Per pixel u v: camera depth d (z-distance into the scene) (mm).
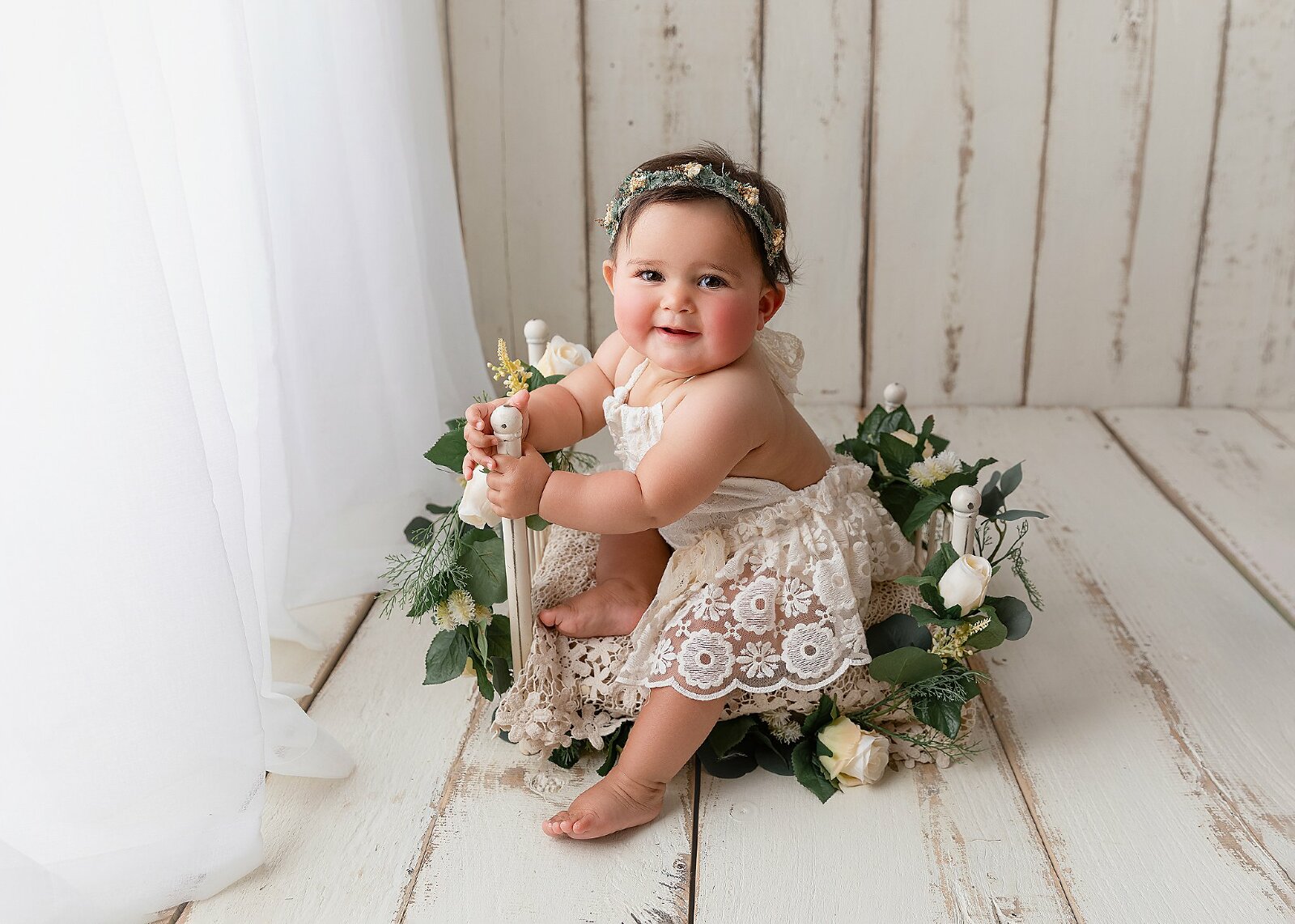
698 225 1134
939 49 2156
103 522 953
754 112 2215
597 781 1245
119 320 934
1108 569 1722
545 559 1392
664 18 2160
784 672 1213
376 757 1287
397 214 1729
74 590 950
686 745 1185
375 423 1729
